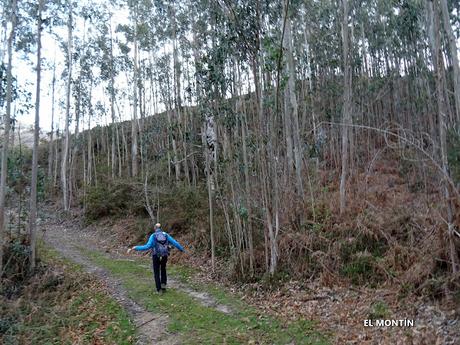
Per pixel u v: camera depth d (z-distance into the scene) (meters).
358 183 12.45
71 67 23.25
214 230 11.97
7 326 7.73
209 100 10.31
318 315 6.68
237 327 6.43
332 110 19.03
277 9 9.80
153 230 15.09
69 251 14.41
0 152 13.91
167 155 21.28
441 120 6.87
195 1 13.74
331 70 22.59
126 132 32.00
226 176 10.65
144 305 7.84
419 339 5.17
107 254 14.01
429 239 7.36
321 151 18.72
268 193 9.04
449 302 5.89
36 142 12.27
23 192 14.51
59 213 22.23
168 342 6.05
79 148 31.95
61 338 6.96
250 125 11.13
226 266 10.33
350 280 7.78
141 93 29.27
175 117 23.78
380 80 22.05
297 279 8.40
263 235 10.29
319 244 9.11
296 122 13.27
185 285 9.31
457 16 18.97
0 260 10.27
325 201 11.54
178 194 17.17
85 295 9.11
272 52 7.98
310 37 23.05
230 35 9.40
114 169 26.28
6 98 11.26
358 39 24.95
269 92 9.09
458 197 6.48
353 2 20.20
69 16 22.17
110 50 26.33
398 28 19.48
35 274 11.33
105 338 6.50
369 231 8.73
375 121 22.62
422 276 6.67
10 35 11.47
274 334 6.05
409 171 14.91
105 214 19.62
